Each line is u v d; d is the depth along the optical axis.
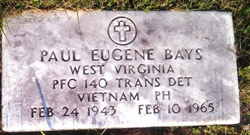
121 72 0.78
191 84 0.80
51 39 0.78
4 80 0.76
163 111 0.79
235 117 0.81
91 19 0.79
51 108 0.77
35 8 0.79
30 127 0.76
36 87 0.76
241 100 0.88
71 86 0.77
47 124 0.76
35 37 0.78
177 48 0.81
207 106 0.80
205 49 0.81
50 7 0.80
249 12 0.88
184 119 0.79
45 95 0.77
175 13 0.82
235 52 0.82
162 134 0.87
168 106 0.79
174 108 0.79
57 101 0.77
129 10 0.81
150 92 0.79
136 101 0.78
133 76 0.79
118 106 0.78
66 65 0.77
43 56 0.77
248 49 0.88
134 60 0.79
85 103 0.77
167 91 0.79
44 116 0.76
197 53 0.81
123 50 0.79
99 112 0.77
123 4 0.83
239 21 0.88
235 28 0.88
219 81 0.81
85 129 0.80
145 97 0.78
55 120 0.76
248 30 0.88
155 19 0.81
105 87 0.78
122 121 0.78
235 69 0.82
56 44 0.78
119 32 0.80
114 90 0.78
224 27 0.83
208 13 0.83
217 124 0.80
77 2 0.81
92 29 0.79
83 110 0.77
